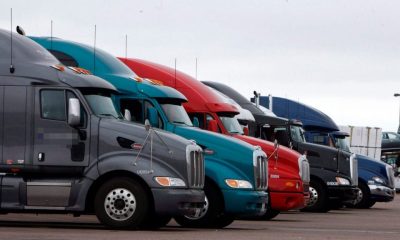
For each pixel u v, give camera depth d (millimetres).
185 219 20141
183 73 24156
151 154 17953
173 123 20953
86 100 18156
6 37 18547
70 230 17453
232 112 24000
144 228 18781
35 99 18188
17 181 18094
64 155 18031
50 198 18000
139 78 21438
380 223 23766
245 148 20547
